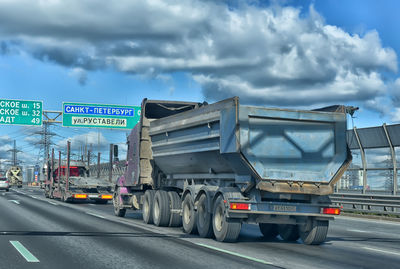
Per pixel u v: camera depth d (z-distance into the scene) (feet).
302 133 36.96
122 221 55.98
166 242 36.47
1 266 25.76
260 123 36.01
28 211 69.82
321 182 36.81
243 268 26.00
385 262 30.27
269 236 43.60
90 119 128.06
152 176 54.70
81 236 39.52
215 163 40.06
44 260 27.68
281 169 36.06
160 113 58.90
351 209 79.15
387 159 70.69
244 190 36.22
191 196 42.70
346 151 37.65
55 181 119.85
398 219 69.56
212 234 39.45
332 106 39.06
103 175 155.22
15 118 123.65
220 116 37.58
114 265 26.35
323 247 37.14
